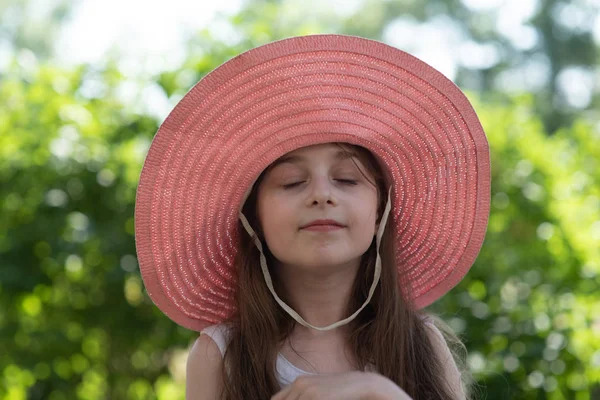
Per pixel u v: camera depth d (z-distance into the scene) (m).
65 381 5.60
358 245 2.47
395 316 2.68
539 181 5.53
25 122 5.59
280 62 2.47
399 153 2.65
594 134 6.47
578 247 5.27
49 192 5.43
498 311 5.00
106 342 5.59
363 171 2.54
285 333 2.63
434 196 2.73
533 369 4.86
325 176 2.50
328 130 2.51
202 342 2.65
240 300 2.65
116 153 5.45
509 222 5.48
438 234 2.78
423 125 2.62
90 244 5.36
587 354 4.90
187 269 2.68
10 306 5.48
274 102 2.52
